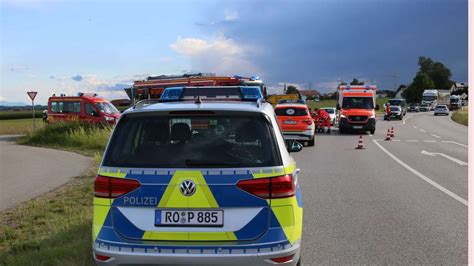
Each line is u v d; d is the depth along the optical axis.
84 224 6.53
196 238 3.73
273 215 3.76
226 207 3.74
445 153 17.80
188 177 3.76
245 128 3.99
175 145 3.93
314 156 16.70
